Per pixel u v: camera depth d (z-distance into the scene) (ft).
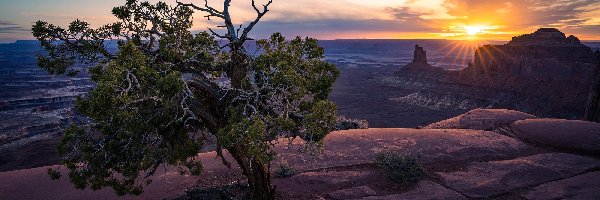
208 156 49.47
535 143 52.08
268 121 23.62
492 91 464.65
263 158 22.93
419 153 46.62
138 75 22.65
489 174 40.68
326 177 39.81
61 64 26.61
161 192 38.88
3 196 39.09
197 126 29.71
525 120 58.23
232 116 25.34
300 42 28.91
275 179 40.37
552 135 51.57
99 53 27.17
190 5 28.78
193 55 27.89
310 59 28.63
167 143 26.99
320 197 35.68
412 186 37.78
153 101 23.43
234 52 28.43
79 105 22.34
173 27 29.40
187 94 24.31
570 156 45.44
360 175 40.29
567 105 375.66
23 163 223.30
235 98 26.40
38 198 38.91
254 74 27.30
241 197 35.27
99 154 23.98
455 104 469.16
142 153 25.17
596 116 71.00
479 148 49.01
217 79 31.96
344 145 49.62
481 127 61.31
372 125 357.61
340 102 498.69
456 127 63.46
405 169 39.81
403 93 586.04
